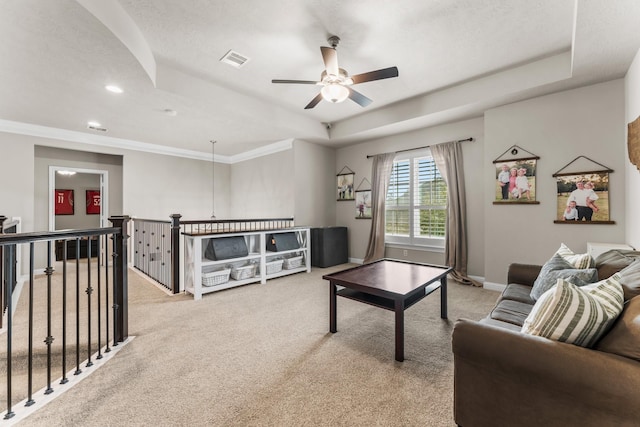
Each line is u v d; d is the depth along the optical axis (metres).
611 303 1.17
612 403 0.94
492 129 3.79
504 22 2.47
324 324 2.74
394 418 1.50
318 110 4.66
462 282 4.14
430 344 2.31
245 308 3.18
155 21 2.46
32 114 4.02
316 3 2.24
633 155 2.59
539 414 1.09
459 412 1.32
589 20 2.12
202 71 3.34
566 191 3.27
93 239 6.93
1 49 2.41
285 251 4.64
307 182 5.68
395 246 5.25
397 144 5.14
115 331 2.28
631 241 2.76
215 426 1.45
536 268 2.44
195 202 6.63
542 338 1.15
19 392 1.73
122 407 1.58
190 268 3.71
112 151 5.43
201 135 5.17
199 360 2.08
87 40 2.30
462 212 4.30
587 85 3.14
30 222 4.52
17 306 3.18
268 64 3.17
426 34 2.64
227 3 2.23
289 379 1.84
